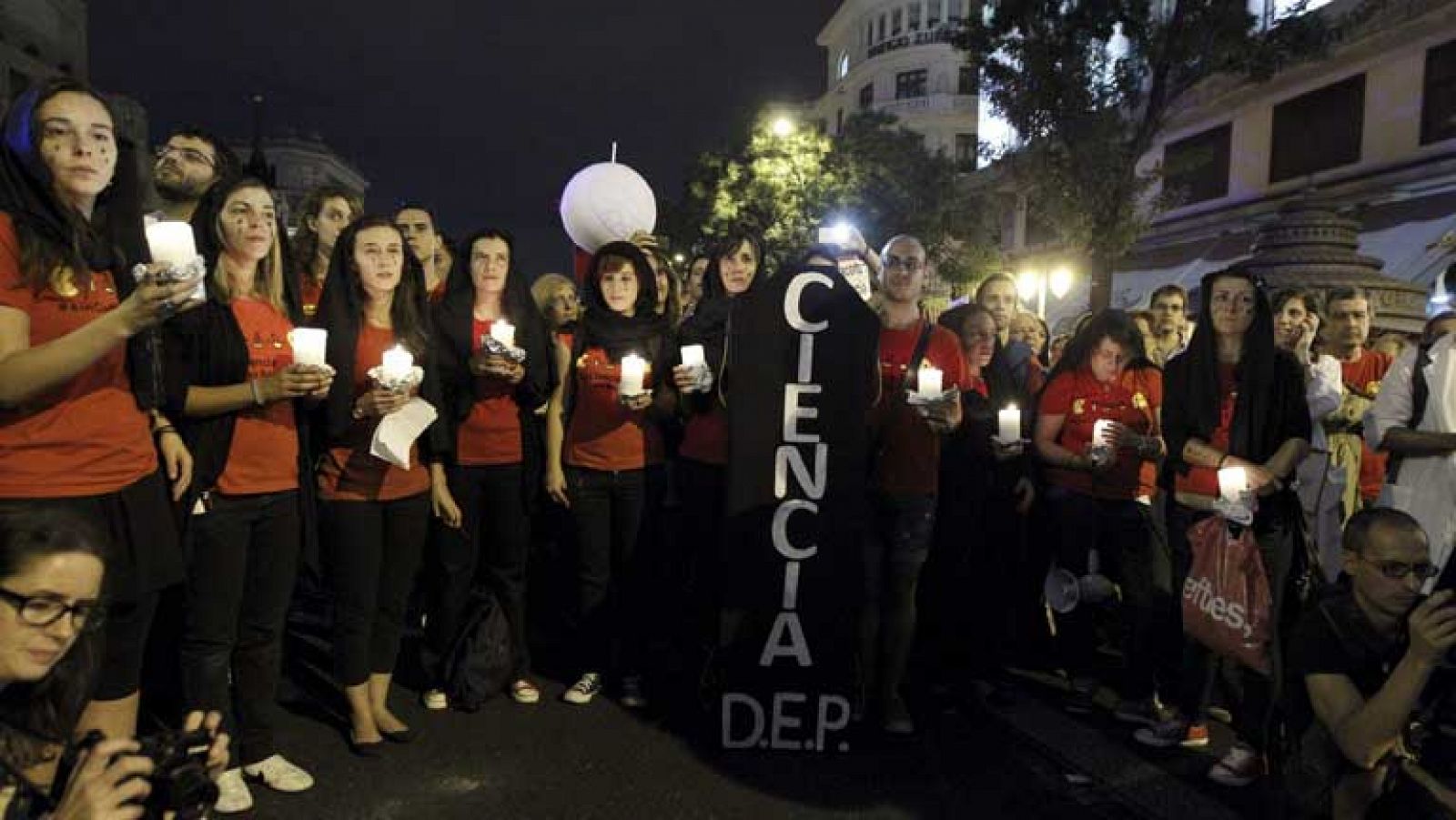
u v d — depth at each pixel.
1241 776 3.57
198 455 3.09
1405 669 2.32
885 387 4.12
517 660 4.42
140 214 2.93
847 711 3.85
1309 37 14.00
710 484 4.29
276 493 3.31
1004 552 4.74
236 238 3.24
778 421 3.85
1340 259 9.92
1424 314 9.92
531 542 5.51
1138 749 3.91
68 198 2.57
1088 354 4.47
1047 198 15.02
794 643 3.85
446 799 3.40
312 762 3.68
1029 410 5.25
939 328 4.27
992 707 4.37
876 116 29.55
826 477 3.84
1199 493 3.91
